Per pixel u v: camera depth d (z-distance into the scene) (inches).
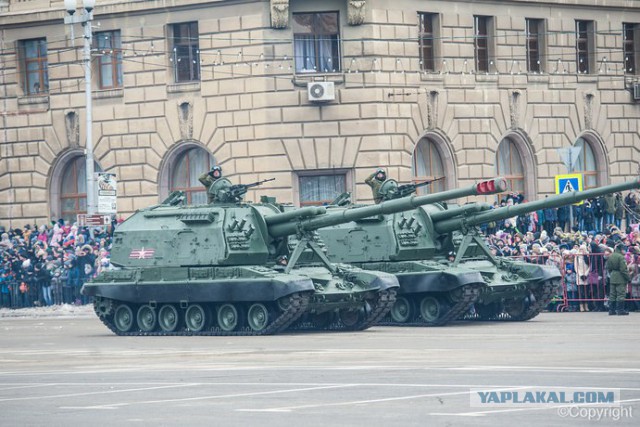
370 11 6240.2
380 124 6240.2
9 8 6963.6
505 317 4756.4
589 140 7194.9
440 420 1955.0
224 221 4256.9
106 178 5541.3
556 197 4320.9
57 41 6840.6
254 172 6299.2
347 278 4261.8
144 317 4350.4
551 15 6963.6
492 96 6707.7
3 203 7022.6
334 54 6304.1
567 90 7037.4
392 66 6314.0
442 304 4446.4
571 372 2576.3
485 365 2800.2
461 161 6579.7
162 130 6569.9
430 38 6530.5
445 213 4633.4
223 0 6323.8
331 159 6240.2
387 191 4690.0
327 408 2142.0
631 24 7396.7
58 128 6865.2
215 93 6397.6
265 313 4060.0
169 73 6545.3
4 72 6988.2
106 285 4382.4
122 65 6688.0
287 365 2945.4
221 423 1994.3
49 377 2834.6
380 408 2121.1
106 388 2564.0
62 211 6958.7
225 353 3356.3
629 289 4830.2
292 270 4190.5
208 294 4138.8
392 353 3203.7
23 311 5654.5
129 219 4512.8
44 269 5777.6
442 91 6501.0
